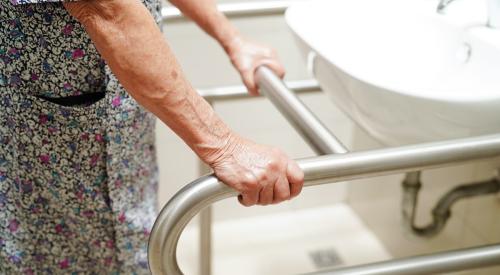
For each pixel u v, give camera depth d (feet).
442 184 4.68
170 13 3.83
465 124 2.45
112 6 1.89
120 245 2.99
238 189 2.07
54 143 2.61
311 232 5.92
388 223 5.54
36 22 2.33
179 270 2.15
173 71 2.01
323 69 3.00
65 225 2.89
